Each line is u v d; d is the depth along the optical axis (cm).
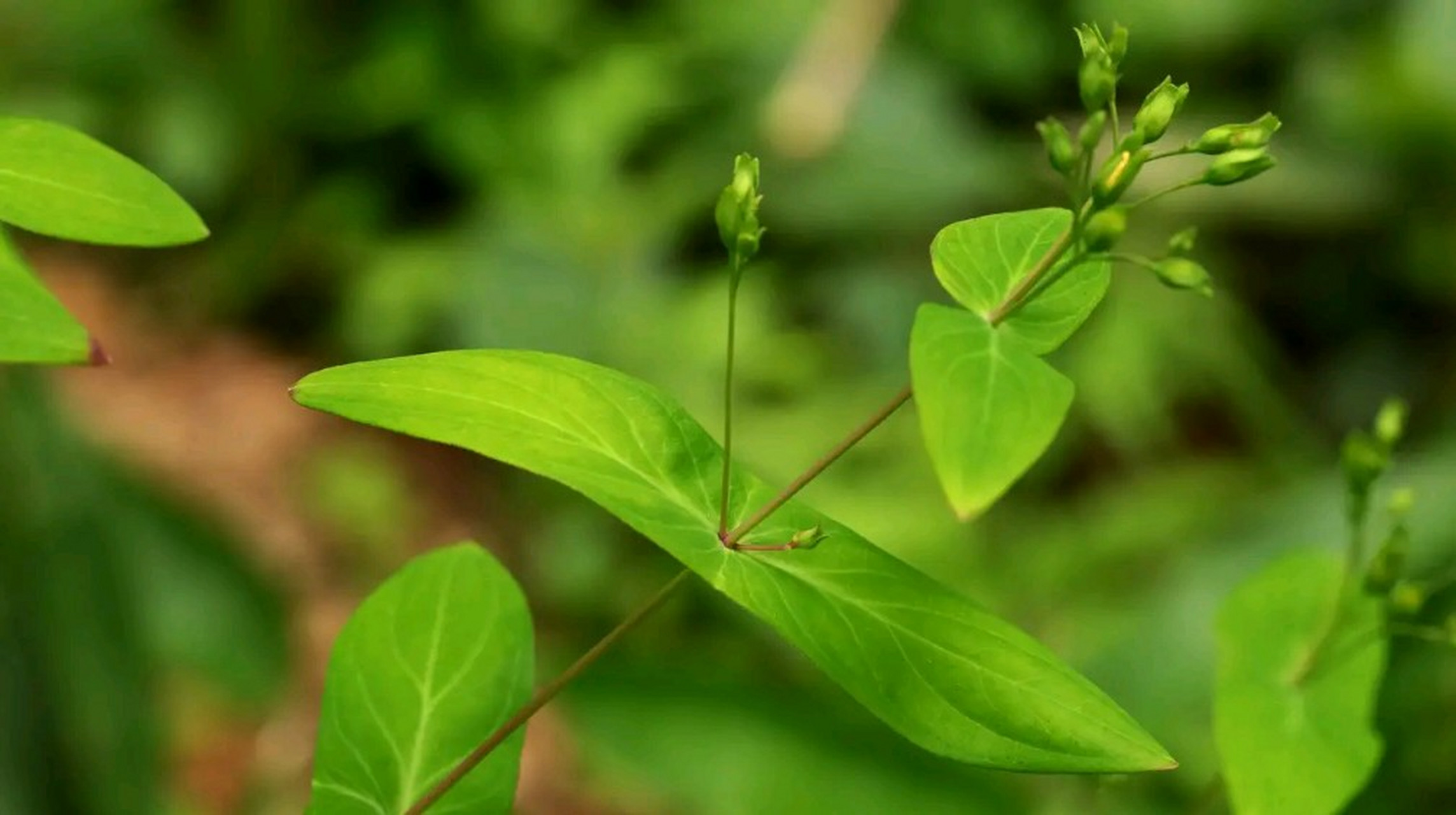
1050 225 58
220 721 113
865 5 157
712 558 57
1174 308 143
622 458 58
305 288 158
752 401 137
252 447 141
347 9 159
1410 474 99
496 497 141
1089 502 136
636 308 141
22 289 54
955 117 156
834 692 113
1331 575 67
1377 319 156
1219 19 152
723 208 56
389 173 160
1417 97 148
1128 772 57
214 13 160
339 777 61
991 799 84
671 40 158
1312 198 150
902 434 129
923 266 152
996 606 118
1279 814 64
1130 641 95
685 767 83
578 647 126
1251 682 65
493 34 155
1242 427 147
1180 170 150
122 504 100
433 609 62
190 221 56
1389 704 88
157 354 151
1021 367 55
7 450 90
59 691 87
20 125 56
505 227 146
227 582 104
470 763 59
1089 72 56
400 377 57
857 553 58
